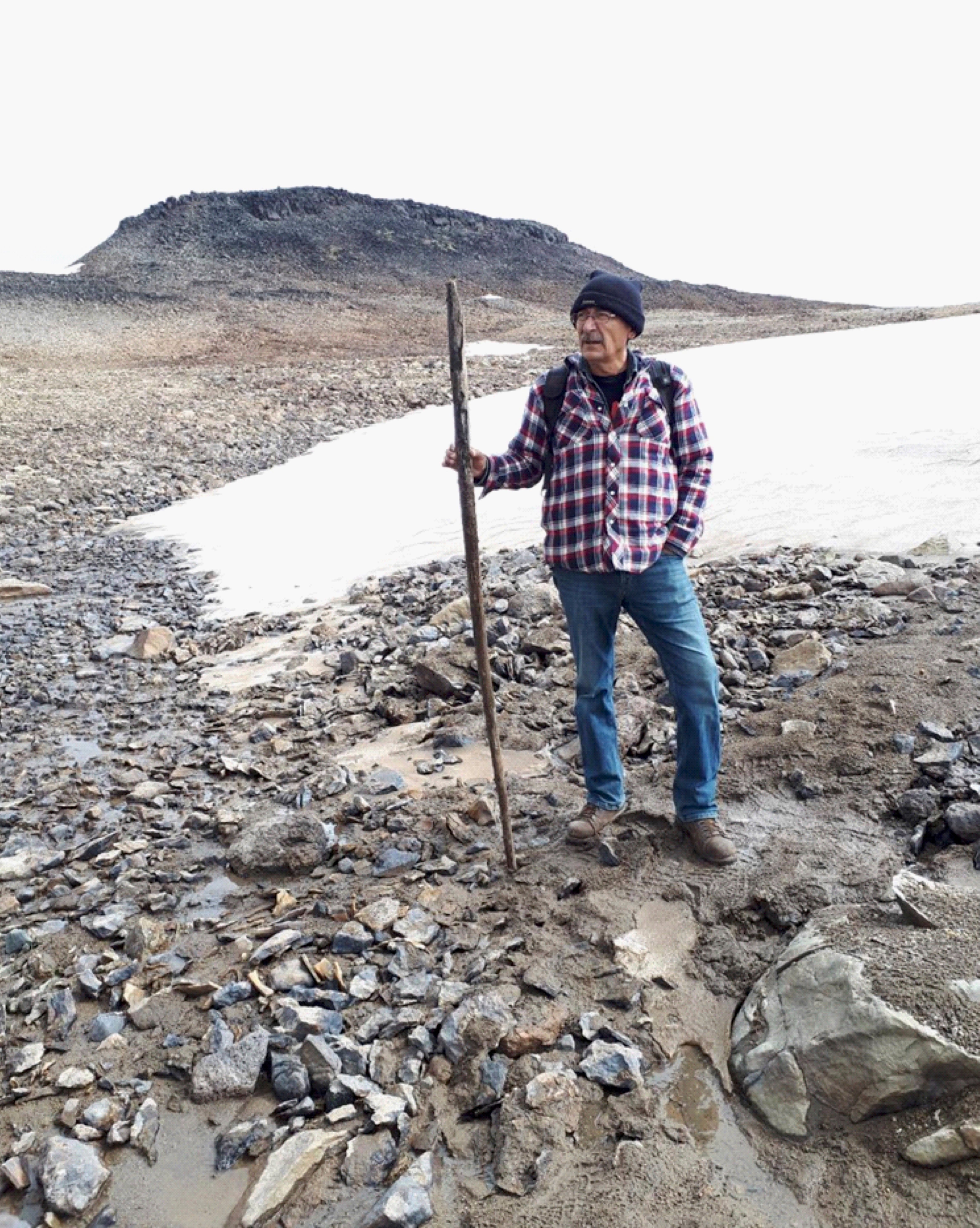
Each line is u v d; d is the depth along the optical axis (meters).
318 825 4.38
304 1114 2.89
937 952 2.89
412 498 13.48
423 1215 2.53
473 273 71.94
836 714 4.68
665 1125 2.74
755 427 14.35
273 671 7.32
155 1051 3.22
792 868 3.68
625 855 3.93
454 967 3.44
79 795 5.45
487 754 5.22
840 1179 2.53
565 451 3.61
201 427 21.31
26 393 25.28
